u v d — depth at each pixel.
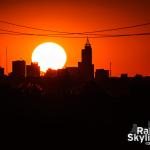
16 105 75.50
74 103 74.75
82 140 48.94
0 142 47.47
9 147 44.75
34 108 73.94
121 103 72.31
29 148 44.38
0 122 62.12
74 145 46.19
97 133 53.12
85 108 72.62
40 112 71.25
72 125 59.47
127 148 44.94
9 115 68.44
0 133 53.38
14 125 59.50
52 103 75.56
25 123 61.56
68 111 71.12
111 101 73.88
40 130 55.59
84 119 63.72
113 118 63.91
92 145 46.19
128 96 75.50
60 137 50.75
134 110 68.38
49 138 49.84
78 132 54.06
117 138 50.12
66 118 65.19
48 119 64.69
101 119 63.19
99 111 70.44
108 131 54.47
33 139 49.41
